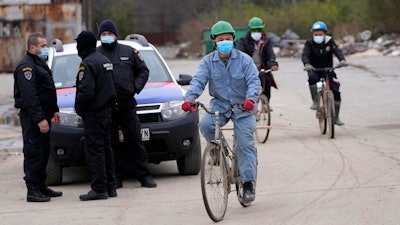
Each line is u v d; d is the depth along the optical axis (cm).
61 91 2805
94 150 2414
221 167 2044
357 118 4150
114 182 2472
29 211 2272
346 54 9969
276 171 2770
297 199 2278
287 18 13000
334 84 3550
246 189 2153
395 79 6122
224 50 2064
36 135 2408
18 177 2912
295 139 3525
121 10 13725
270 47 3469
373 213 2053
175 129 2661
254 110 2122
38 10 8731
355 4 12650
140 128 2603
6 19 8762
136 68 2594
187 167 2792
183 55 12675
